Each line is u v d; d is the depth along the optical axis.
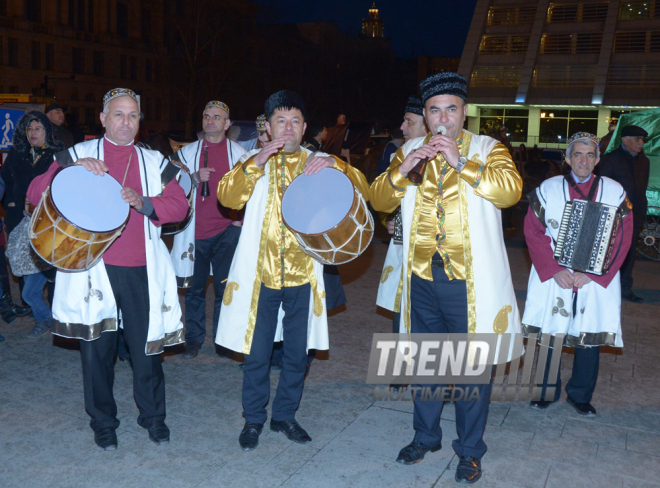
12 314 5.44
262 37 53.81
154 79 48.72
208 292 6.55
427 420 3.18
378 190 3.09
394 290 3.93
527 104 38.06
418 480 3.03
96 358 3.23
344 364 4.60
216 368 4.47
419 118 3.90
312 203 3.00
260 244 3.24
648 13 35.38
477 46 39.22
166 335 3.33
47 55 42.06
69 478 2.98
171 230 4.19
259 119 4.62
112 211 2.88
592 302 3.61
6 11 39.94
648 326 5.70
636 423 3.70
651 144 9.32
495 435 3.51
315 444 3.36
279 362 4.54
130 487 2.92
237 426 3.57
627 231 3.56
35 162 4.88
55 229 2.75
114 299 3.14
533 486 2.98
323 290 3.31
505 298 2.98
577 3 36.94
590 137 3.53
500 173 2.80
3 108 6.66
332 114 60.81
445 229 2.95
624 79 36.09
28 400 3.84
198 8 42.91
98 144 3.14
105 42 45.12
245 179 3.13
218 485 2.95
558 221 3.60
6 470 3.04
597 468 3.16
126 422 3.58
